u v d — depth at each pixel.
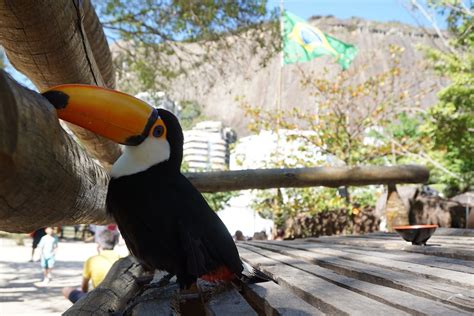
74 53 2.75
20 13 2.21
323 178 7.60
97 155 4.77
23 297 10.63
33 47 2.54
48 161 1.68
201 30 12.80
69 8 2.53
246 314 2.31
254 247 5.68
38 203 1.74
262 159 14.81
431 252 3.84
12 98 1.34
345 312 1.90
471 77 14.20
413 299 2.06
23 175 1.51
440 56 15.19
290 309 2.13
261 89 63.81
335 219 12.54
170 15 12.75
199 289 2.91
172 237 2.51
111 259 7.90
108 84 4.57
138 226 2.53
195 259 2.49
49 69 2.81
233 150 15.30
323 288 2.47
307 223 12.46
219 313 2.33
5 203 1.57
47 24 2.36
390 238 5.87
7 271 14.92
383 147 13.85
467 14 14.75
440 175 16.75
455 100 14.64
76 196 2.28
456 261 3.24
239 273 2.70
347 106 14.17
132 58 14.24
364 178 7.73
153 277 3.61
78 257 19.47
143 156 2.51
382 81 15.02
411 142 15.83
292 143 15.09
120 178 2.52
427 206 13.34
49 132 1.67
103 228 12.09
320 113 14.20
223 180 7.32
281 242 6.50
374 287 2.43
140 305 2.68
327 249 4.67
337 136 13.45
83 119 2.22
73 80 3.01
